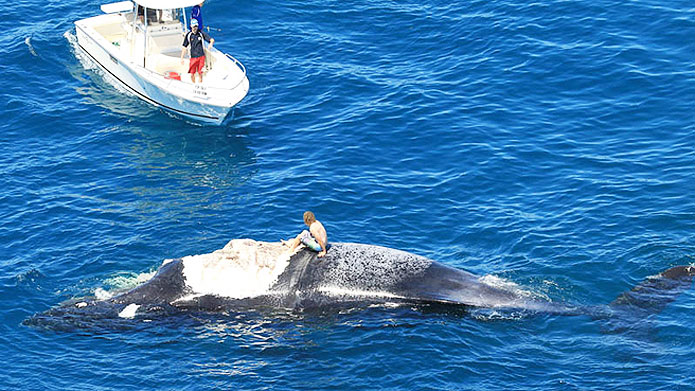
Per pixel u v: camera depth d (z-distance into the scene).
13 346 83.19
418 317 83.25
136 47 142.25
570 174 110.94
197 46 130.25
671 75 130.12
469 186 110.12
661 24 141.25
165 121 132.12
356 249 87.94
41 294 92.25
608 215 101.12
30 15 157.38
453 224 102.75
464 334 81.44
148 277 95.38
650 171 109.88
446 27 149.12
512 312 83.94
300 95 135.50
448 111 127.00
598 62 134.50
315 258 86.75
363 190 110.50
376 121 126.06
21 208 108.81
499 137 120.25
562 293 87.75
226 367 79.44
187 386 77.69
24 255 99.19
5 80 139.25
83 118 131.88
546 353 79.44
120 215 107.69
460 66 138.38
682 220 99.06
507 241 98.12
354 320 83.19
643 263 92.19
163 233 103.69
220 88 131.38
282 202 108.75
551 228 99.69
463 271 89.12
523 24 145.75
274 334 82.50
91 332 84.50
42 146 124.50
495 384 76.50
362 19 154.25
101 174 117.75
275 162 119.12
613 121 122.19
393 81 136.38
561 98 128.38
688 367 76.81
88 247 100.81
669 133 118.38
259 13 157.50
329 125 126.69
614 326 82.12
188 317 85.00
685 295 85.06
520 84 132.12
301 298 84.62
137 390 77.62
